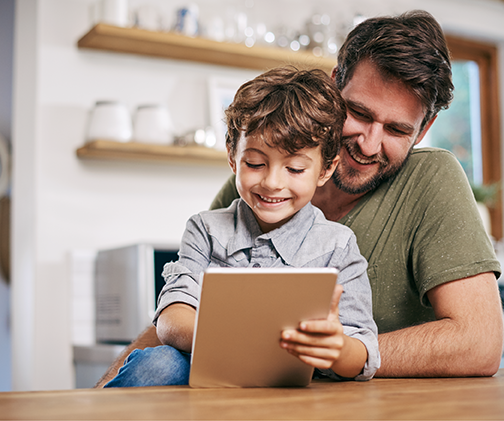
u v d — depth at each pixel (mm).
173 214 2721
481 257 996
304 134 896
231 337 709
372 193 1148
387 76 1007
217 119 2770
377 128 1042
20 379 2525
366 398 621
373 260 1117
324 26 2912
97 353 2258
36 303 2410
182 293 928
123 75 2648
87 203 2543
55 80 2508
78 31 2561
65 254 2482
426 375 912
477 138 3832
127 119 2520
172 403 580
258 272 671
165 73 2736
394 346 925
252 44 2828
